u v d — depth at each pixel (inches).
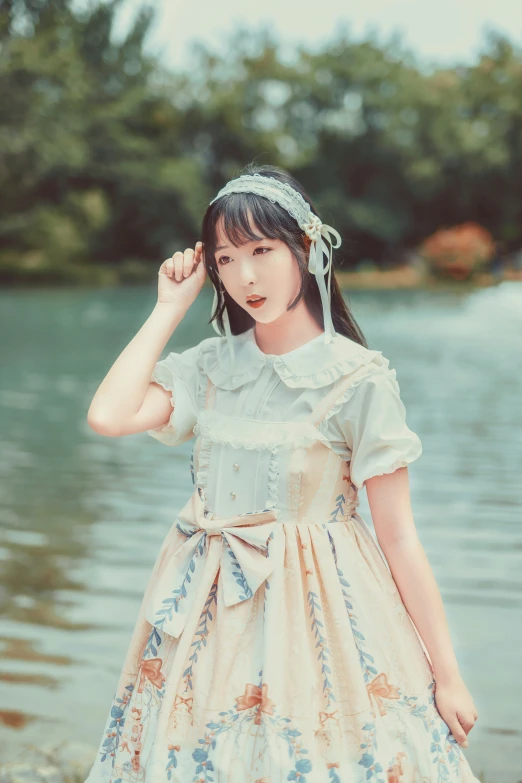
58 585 166.9
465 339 626.5
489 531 200.1
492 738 114.8
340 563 66.2
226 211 66.2
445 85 1635.1
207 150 1594.5
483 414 349.4
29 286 1267.2
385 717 63.7
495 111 1660.9
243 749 61.7
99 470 262.8
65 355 557.3
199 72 1606.8
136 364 69.2
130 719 66.2
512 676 132.0
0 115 1233.4
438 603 66.2
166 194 1453.0
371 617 65.4
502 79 1662.2
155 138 1546.5
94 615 153.4
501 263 1547.7
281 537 65.8
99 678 131.1
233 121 1550.2
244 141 1574.8
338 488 67.8
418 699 65.1
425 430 318.3
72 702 123.6
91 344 613.9
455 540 193.3
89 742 113.6
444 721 66.0
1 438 312.0
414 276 1446.9
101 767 68.2
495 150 1582.2
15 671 131.6
